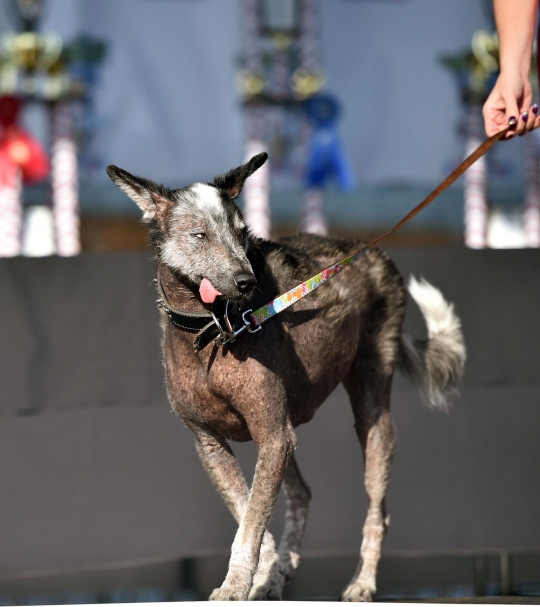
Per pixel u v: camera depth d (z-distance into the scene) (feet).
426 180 92.22
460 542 31.01
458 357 29.09
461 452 31.27
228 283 19.72
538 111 20.90
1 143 71.05
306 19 77.97
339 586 37.11
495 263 31.94
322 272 21.29
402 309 27.14
